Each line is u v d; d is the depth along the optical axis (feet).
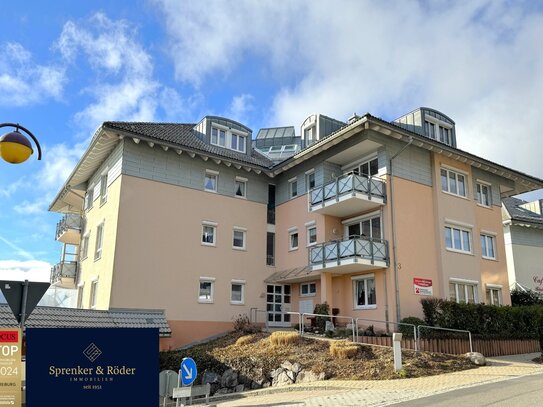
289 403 35.50
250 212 84.23
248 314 79.20
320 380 46.78
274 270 84.79
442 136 82.07
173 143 73.97
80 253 88.89
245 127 89.56
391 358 48.93
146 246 70.44
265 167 85.20
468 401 31.37
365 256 65.10
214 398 46.03
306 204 80.48
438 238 72.64
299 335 58.70
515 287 98.84
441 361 49.57
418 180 73.51
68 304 94.84
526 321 67.62
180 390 32.78
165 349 66.13
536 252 108.27
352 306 72.18
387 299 66.08
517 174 85.51
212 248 77.71
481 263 78.38
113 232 69.31
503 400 31.07
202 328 73.26
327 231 75.56
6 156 22.98
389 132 68.90
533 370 46.68
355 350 50.90
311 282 79.46
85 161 81.25
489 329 62.28
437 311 61.00
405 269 67.77
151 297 69.15
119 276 66.95
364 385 41.57
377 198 68.74
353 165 77.10
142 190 71.92
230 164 81.61
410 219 70.59
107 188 75.77
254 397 42.45
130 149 72.13
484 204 83.51
